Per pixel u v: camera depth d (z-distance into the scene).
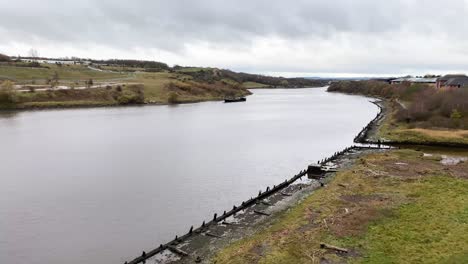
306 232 30.88
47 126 102.88
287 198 42.72
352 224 31.89
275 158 65.00
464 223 31.03
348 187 42.91
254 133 92.81
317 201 38.88
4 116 124.50
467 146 69.94
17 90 154.62
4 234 34.94
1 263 29.86
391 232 29.98
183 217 38.41
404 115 96.38
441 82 152.12
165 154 68.06
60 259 30.34
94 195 45.44
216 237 32.44
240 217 37.19
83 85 181.12
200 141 81.50
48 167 58.72
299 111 150.38
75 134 89.88
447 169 49.69
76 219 38.22
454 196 37.91
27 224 37.19
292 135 89.62
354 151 67.88
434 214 33.25
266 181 51.19
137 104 175.00
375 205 36.19
